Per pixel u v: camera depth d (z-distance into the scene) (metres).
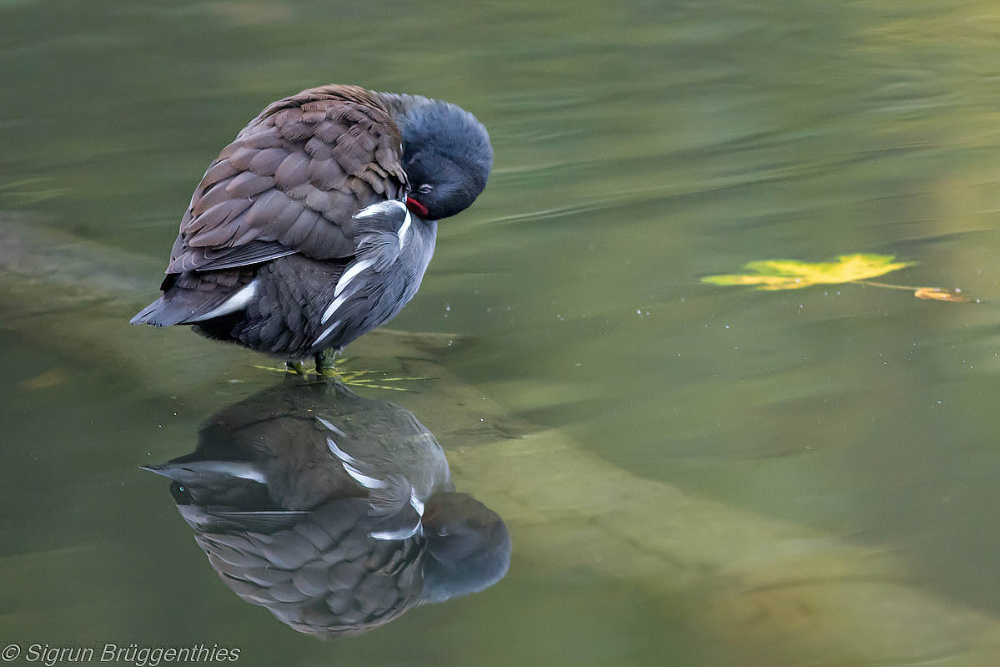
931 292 9.52
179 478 6.91
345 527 6.42
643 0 19.52
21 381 8.43
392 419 7.86
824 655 5.27
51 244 11.18
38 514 6.43
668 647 5.37
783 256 10.55
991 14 18.28
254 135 8.12
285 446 7.42
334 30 17.98
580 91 15.65
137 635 5.38
